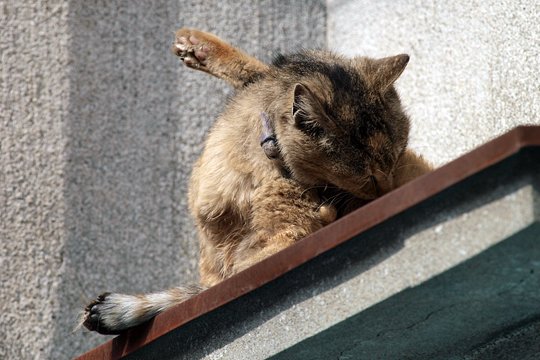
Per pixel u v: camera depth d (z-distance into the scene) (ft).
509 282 22.29
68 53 47.14
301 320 24.81
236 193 32.58
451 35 39.50
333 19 49.34
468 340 25.80
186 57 38.70
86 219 46.32
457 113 38.75
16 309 45.44
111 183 46.70
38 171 46.37
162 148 47.11
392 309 23.56
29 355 45.21
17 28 47.09
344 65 34.86
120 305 29.94
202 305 26.76
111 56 47.42
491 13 36.78
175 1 48.11
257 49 48.52
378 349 26.37
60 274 45.83
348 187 32.01
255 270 25.38
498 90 35.99
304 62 34.91
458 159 20.92
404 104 42.63
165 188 46.85
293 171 32.19
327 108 32.45
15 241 45.88
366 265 23.18
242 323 26.50
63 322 45.52
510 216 20.42
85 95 47.03
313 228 32.04
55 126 46.68
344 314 23.70
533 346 25.16
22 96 46.73
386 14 44.70
